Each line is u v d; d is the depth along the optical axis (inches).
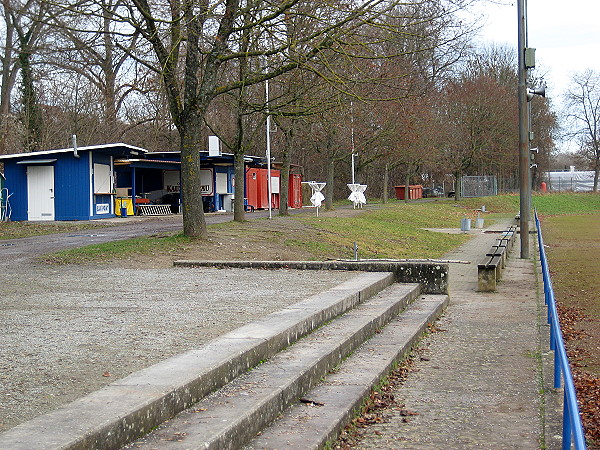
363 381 291.0
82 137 1723.7
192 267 624.7
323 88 811.4
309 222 1164.5
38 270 585.6
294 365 281.7
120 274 567.2
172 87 750.5
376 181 2962.6
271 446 211.2
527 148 907.4
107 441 176.7
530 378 324.8
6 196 1237.1
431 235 1325.0
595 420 259.1
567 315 498.0
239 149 1066.7
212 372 241.4
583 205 2935.5
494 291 630.5
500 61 2982.3
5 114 1403.8
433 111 2159.2
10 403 202.8
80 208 1214.3
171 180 1562.5
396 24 722.2
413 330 411.8
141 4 695.1
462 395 298.4
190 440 189.5
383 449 231.6
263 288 485.4
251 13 724.7
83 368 246.2
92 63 1071.0
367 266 595.8
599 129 3644.2
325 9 744.3
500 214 2321.6
